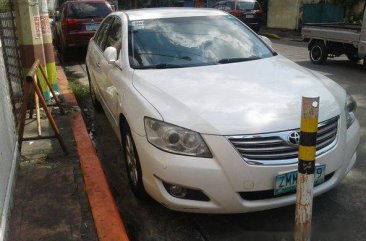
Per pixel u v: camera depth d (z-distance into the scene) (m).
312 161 2.80
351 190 4.17
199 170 3.19
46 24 7.04
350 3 17.42
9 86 5.27
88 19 12.25
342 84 8.84
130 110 3.82
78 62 12.41
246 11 19.42
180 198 3.33
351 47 10.72
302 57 12.81
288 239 3.44
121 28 5.02
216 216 3.79
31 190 4.08
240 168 3.17
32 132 5.59
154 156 3.38
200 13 5.30
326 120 3.46
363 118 6.36
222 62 4.55
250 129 3.21
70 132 5.61
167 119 3.38
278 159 3.23
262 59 4.69
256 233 3.53
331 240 3.40
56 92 7.31
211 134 3.21
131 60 4.52
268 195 3.29
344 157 3.60
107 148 5.57
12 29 6.28
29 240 3.33
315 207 3.88
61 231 3.45
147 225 3.73
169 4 29.61
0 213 3.25
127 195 4.27
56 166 4.59
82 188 4.10
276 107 3.44
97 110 7.13
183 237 3.55
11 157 4.22
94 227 3.50
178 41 4.75
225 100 3.54
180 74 4.18
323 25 11.12
